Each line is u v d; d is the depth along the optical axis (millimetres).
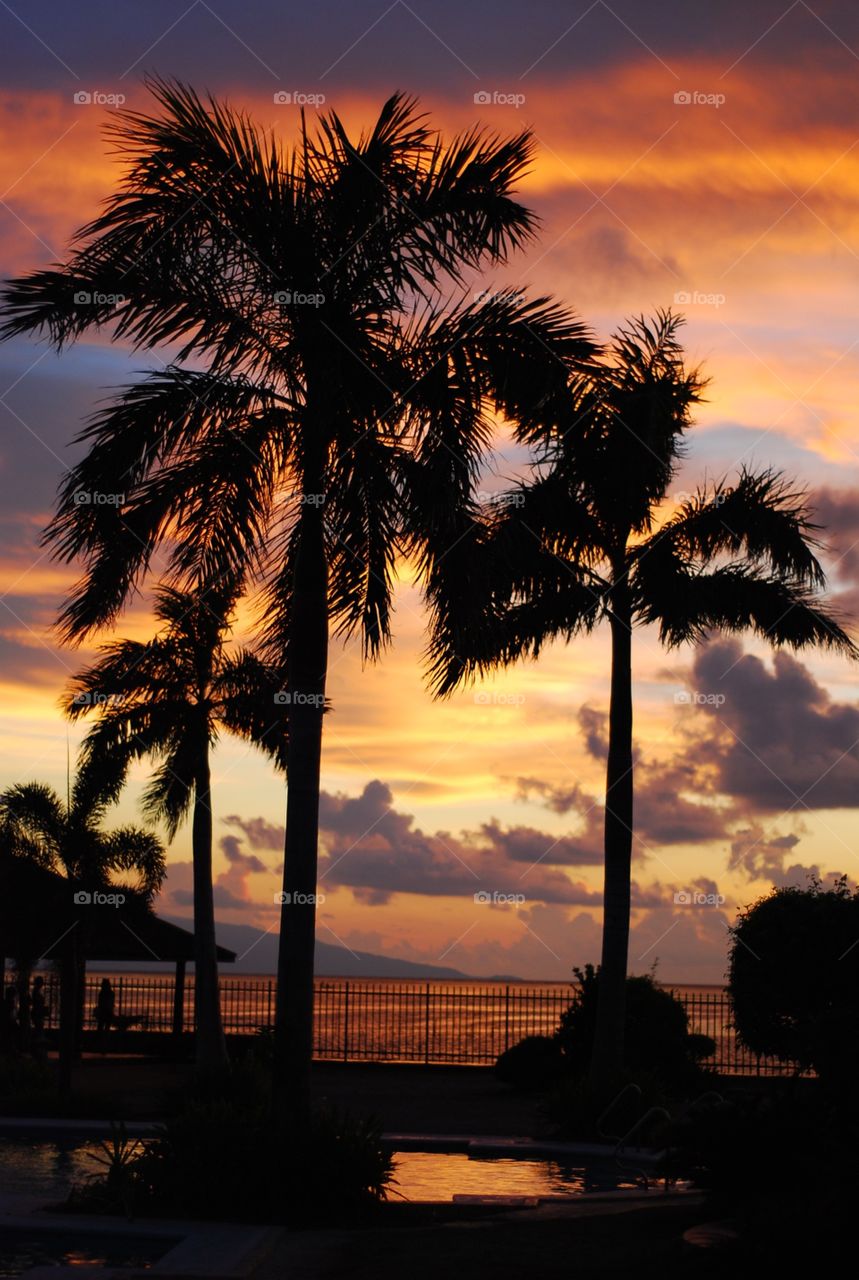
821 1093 11836
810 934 24109
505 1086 28828
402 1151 19469
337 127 15133
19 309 14906
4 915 25875
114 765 27078
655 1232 10969
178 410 15188
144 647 28031
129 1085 27031
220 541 15461
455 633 15422
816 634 24016
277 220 14953
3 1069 25453
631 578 23422
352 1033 47188
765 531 23234
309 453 15328
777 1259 9016
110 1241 11859
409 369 15273
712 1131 11492
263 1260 10914
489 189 15242
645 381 22719
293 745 15031
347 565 16016
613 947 22438
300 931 14664
